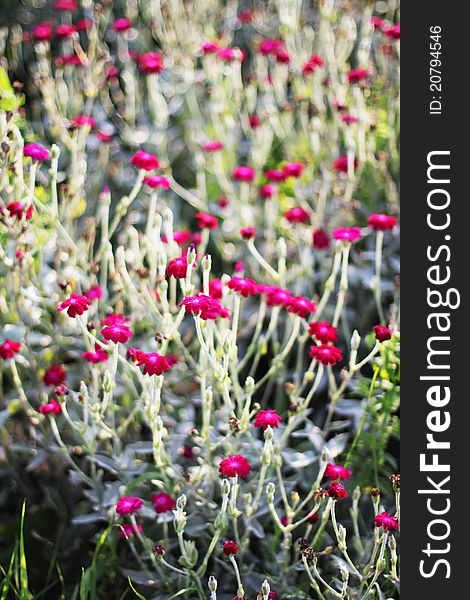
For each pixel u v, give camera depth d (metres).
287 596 2.04
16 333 2.53
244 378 2.84
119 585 2.30
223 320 2.31
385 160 2.94
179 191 3.19
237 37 4.36
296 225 2.82
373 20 3.44
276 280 2.61
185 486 2.23
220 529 1.92
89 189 3.22
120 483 2.27
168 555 2.16
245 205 3.11
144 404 2.29
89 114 3.40
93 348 2.38
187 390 2.70
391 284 2.69
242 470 1.89
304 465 2.24
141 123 3.69
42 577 2.43
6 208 2.35
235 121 3.60
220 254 3.21
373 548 2.03
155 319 2.38
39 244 2.64
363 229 2.94
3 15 4.25
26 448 2.46
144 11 4.16
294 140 3.47
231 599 2.03
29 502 2.62
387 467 2.33
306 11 4.01
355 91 3.02
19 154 2.34
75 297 2.08
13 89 2.94
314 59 3.21
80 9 4.31
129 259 2.71
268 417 1.96
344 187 3.04
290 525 1.98
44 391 2.59
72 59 3.25
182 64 3.65
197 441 2.21
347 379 2.19
